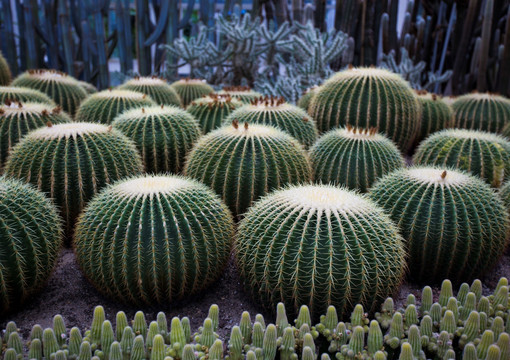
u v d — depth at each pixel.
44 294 3.07
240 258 2.84
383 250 2.55
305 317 2.40
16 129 4.12
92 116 5.20
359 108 5.08
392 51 8.81
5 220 2.58
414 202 3.14
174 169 4.55
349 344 2.32
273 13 10.01
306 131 4.73
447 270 3.16
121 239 2.66
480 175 4.06
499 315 2.60
